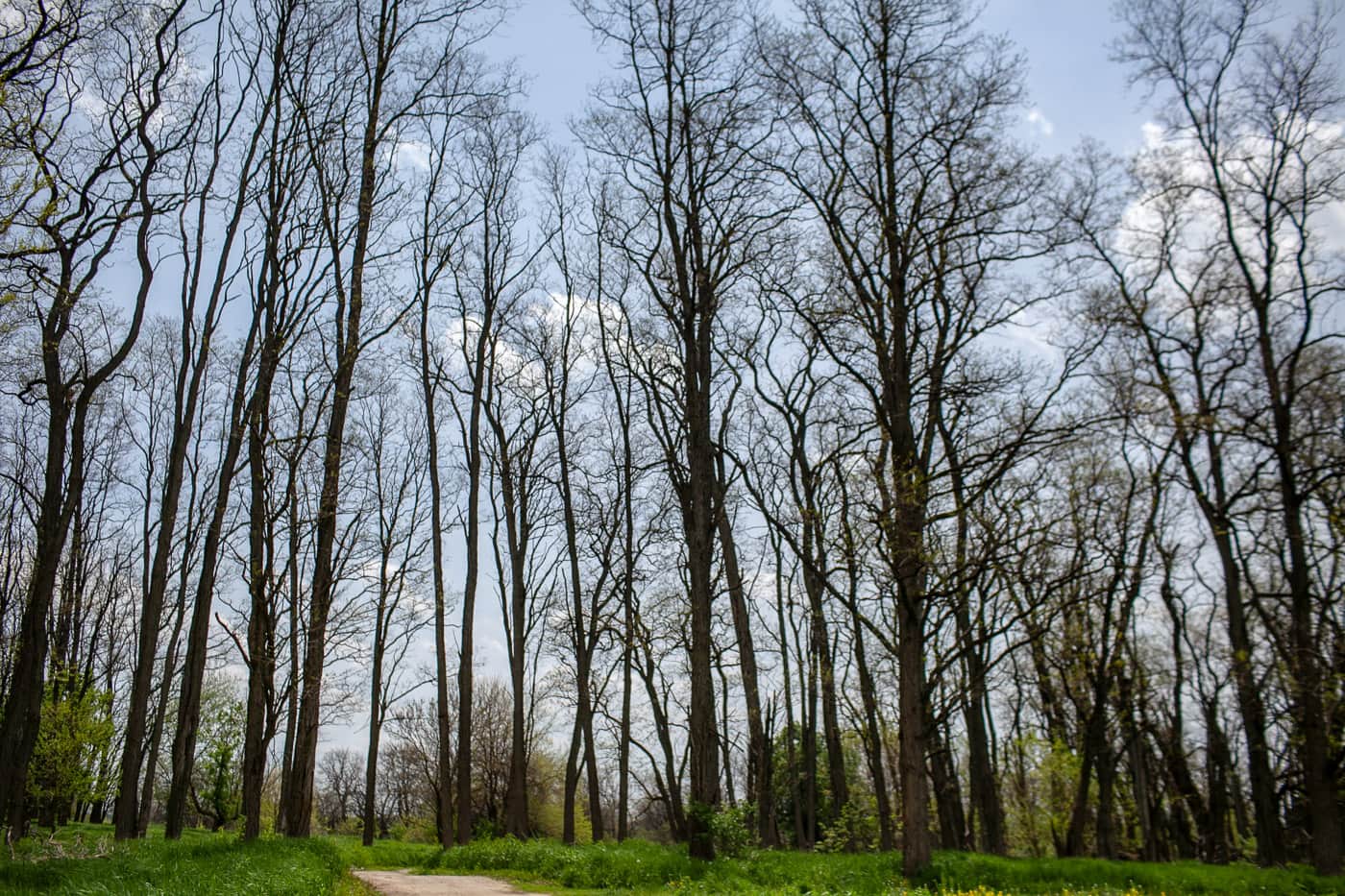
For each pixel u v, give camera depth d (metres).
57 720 31.55
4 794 13.44
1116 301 23.05
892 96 17.56
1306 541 19.98
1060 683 30.58
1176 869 17.92
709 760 18.97
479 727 51.50
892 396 16.88
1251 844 29.56
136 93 15.93
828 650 30.52
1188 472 22.77
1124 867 17.55
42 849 13.98
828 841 28.88
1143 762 33.69
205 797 53.53
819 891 13.19
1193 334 22.56
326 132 21.55
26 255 13.09
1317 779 18.97
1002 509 15.56
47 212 12.67
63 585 32.41
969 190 16.89
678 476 21.92
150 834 31.48
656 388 22.33
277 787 62.06
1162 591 29.66
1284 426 20.20
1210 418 20.25
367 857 27.00
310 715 20.25
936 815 35.19
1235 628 23.36
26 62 12.42
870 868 17.25
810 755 31.30
